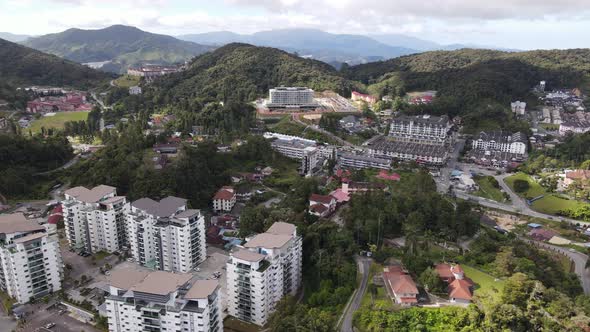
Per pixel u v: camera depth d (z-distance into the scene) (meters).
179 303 149.00
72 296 198.62
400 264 198.50
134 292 149.62
